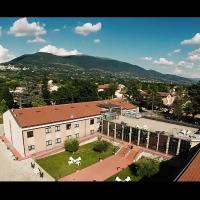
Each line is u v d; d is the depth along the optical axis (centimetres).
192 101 7888
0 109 7862
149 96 10212
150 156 4284
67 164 3941
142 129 4553
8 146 4778
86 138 5162
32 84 9912
